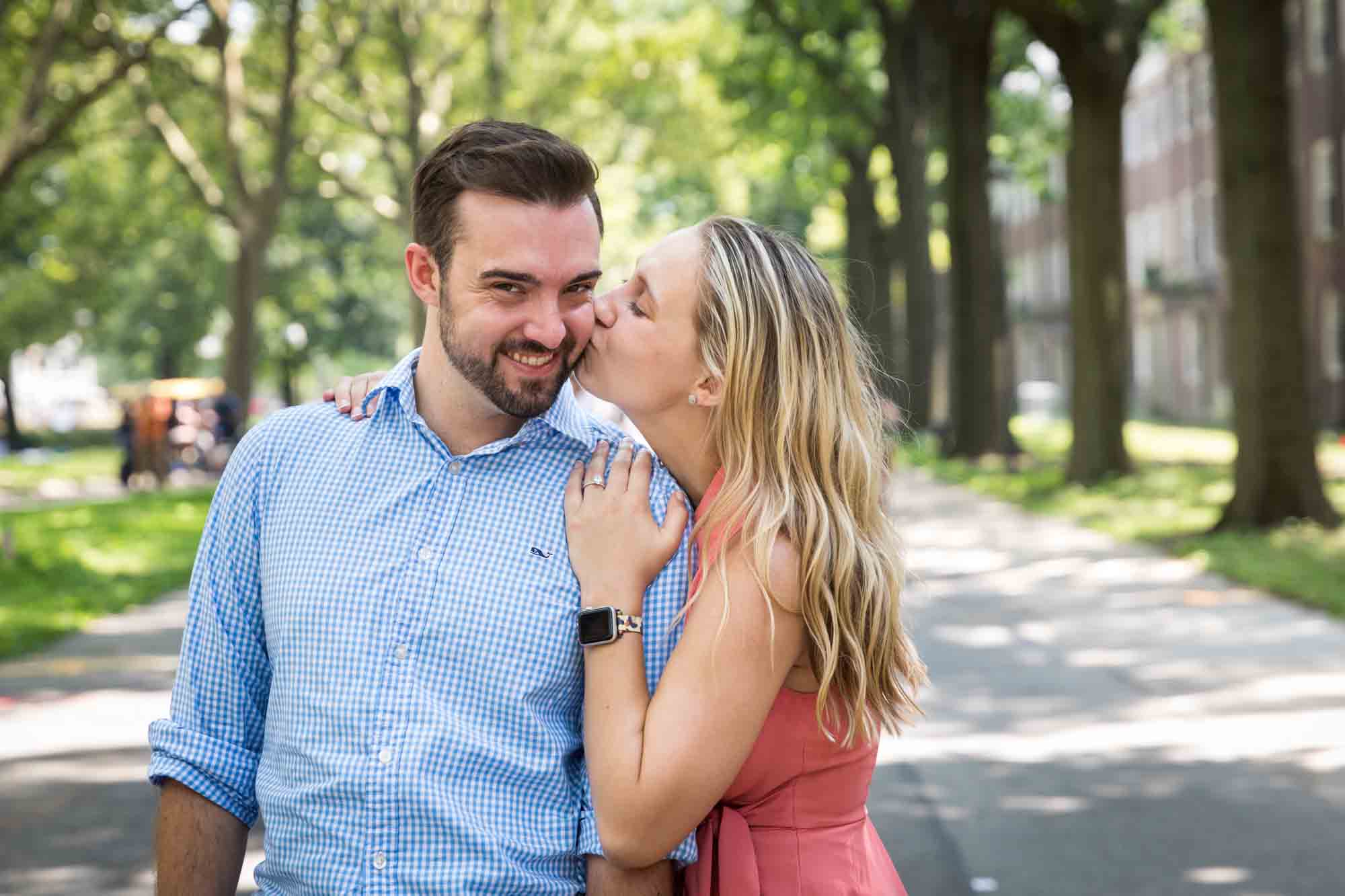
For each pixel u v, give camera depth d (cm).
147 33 3016
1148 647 1166
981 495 2781
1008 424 3544
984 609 1387
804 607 261
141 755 845
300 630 265
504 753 261
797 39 3747
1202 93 5344
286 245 6494
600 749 258
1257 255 1858
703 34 4188
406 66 3647
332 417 280
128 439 3700
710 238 272
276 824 267
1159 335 5944
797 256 273
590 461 276
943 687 1024
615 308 275
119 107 3641
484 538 267
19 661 1158
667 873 269
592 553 265
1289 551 1670
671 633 267
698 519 268
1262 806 720
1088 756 824
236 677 278
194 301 6519
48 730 909
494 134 262
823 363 268
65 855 654
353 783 258
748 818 278
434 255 266
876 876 283
